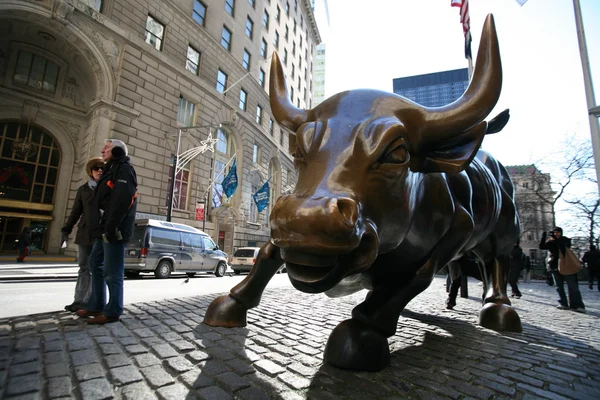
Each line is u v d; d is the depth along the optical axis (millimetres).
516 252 8852
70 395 1611
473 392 1817
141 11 18094
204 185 21219
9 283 7578
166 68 19031
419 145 2082
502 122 3963
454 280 4988
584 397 1830
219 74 23984
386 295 2355
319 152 1854
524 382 2010
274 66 2514
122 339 2539
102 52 16141
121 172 3152
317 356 2314
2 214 15445
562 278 6375
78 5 15250
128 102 16922
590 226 24406
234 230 24391
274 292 5852
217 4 23844
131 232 3230
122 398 1599
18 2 13867
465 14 10094
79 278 3590
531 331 3557
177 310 3703
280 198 1547
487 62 1966
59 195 16812
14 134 16156
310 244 1404
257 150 29125
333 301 4938
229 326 3023
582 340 3217
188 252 12875
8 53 15719
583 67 7742
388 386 1843
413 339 2951
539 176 26219
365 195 1765
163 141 18500
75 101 17469
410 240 2377
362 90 2182
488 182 3520
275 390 1736
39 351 2217
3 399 1550
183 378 1848
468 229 2764
